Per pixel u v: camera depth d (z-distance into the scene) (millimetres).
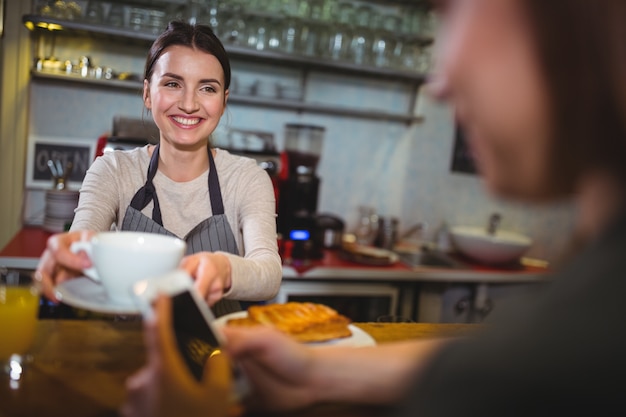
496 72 310
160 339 573
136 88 2977
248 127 3211
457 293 3209
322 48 2986
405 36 3090
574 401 278
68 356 898
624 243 302
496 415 291
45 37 2859
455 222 3619
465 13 326
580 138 308
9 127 2752
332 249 3102
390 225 3275
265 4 2900
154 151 1542
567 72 296
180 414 584
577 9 282
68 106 2943
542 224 3709
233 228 1546
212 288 968
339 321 1022
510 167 331
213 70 1419
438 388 316
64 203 2764
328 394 772
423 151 3484
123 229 1486
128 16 2695
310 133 3023
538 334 297
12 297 829
